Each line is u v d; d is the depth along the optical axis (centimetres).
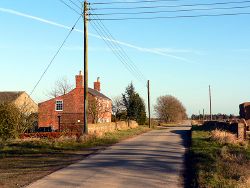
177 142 3284
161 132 5194
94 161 2019
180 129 6425
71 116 6262
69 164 1920
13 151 2467
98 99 6200
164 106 11825
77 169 1753
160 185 1410
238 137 3550
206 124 6016
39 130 5794
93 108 6000
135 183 1434
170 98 11962
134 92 8006
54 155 2303
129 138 3775
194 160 1998
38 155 2303
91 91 6419
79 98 6281
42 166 1862
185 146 2919
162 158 2150
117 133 4316
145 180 1495
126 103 7938
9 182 1443
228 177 1506
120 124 5325
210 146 2716
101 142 3053
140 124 7900
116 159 2091
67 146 2745
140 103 7969
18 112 2828
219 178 1469
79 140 3009
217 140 3141
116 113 7844
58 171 1698
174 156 2259
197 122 9700
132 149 2614
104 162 1975
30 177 1548
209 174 1535
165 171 1714
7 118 2661
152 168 1788
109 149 2612
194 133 4241
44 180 1484
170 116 11825
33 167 1833
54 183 1425
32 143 2817
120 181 1468
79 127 4900
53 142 2883
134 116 7856
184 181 1507
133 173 1647
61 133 3669
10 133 2694
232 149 2559
